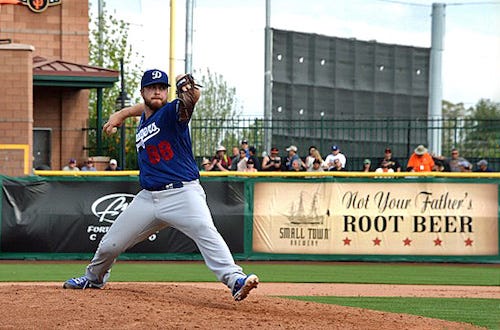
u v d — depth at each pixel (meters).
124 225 13.55
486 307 17.33
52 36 43.16
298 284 21.48
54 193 27.56
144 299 13.26
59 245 27.47
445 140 52.19
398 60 53.75
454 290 20.62
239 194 27.91
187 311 12.48
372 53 52.69
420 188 28.03
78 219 27.52
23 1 42.66
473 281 22.73
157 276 22.83
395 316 13.71
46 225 27.42
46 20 43.09
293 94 49.12
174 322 11.70
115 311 12.20
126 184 27.62
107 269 14.18
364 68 52.38
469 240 27.95
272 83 48.28
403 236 27.95
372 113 52.50
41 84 39.78
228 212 27.81
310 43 50.12
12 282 21.02
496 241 27.94
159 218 13.33
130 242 13.66
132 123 46.56
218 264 13.07
